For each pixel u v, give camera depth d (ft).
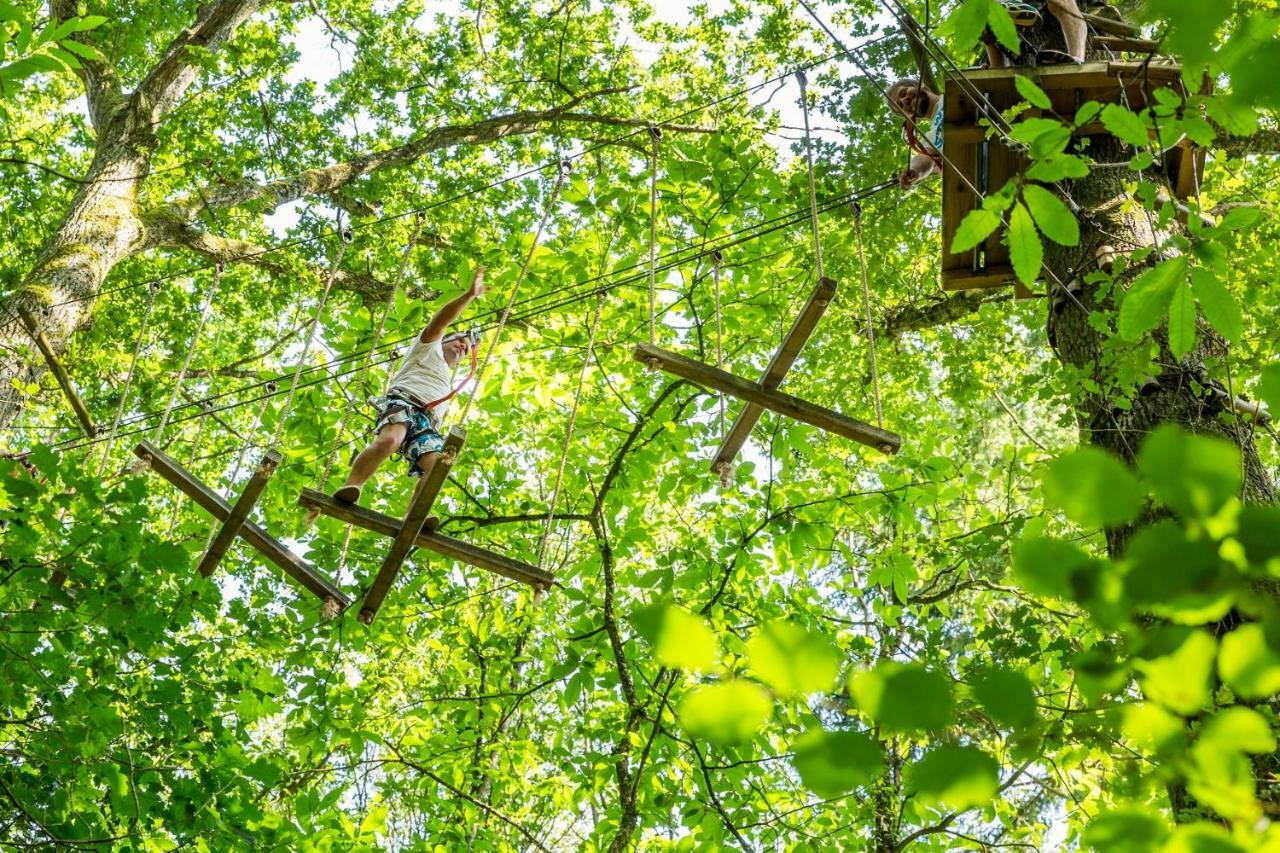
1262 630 5.57
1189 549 5.35
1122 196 21.22
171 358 52.06
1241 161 32.50
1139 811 6.23
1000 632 23.59
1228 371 17.22
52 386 40.60
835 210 36.52
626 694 28.32
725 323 32.19
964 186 22.99
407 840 37.47
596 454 33.65
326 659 30.83
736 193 29.63
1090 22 23.00
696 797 29.30
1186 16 6.13
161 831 22.02
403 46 53.98
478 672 36.50
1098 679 6.58
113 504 18.26
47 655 18.85
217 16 42.73
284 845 22.89
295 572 19.84
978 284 25.39
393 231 50.80
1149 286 10.10
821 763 5.34
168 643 19.94
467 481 34.73
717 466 19.54
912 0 34.30
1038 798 35.55
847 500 29.68
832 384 40.52
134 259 50.57
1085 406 20.04
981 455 45.83
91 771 20.49
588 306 32.81
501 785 32.50
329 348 31.53
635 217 30.35
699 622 5.04
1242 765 6.02
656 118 51.93
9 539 17.84
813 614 30.73
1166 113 10.84
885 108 32.07
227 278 52.01
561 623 35.94
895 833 28.60
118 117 39.45
